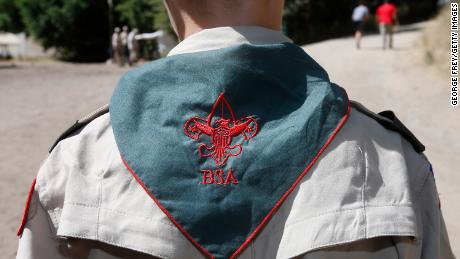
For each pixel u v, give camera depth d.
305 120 0.96
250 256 0.92
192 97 0.97
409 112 9.47
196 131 0.95
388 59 15.05
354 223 0.90
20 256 0.98
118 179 0.95
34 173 7.18
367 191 0.93
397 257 0.93
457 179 6.15
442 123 8.72
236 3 1.05
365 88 11.60
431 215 1.01
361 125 0.99
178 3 1.08
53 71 22.56
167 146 0.94
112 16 40.31
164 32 27.48
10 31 44.22
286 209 0.93
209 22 1.06
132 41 27.59
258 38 1.04
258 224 0.92
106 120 1.02
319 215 0.91
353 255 0.92
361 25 18.67
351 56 16.45
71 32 40.06
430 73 12.28
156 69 1.00
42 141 8.88
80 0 38.41
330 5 30.11
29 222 0.99
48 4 38.78
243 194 0.92
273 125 0.96
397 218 0.92
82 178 0.96
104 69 24.50
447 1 14.80
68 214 0.93
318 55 17.56
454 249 4.38
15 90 14.97
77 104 12.41
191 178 0.93
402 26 27.27
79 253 0.96
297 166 0.93
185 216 0.91
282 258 0.91
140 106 0.98
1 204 5.96
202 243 0.91
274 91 0.99
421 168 1.02
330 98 0.98
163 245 0.91
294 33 29.48
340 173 0.93
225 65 0.98
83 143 1.00
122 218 0.92
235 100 0.97
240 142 0.95
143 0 36.84
